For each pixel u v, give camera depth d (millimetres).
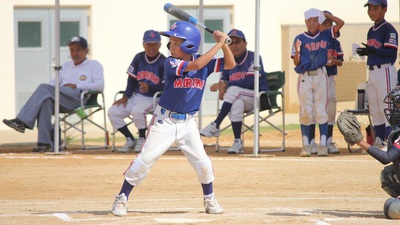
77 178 26500
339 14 53312
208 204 18734
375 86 30516
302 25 52000
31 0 46406
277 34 52000
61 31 47406
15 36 46375
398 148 17125
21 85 46750
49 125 34156
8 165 29781
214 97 50875
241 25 51156
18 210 20031
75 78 35094
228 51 18141
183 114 18172
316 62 30984
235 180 25750
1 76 45625
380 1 30344
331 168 28172
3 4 45531
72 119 46719
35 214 19094
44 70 47406
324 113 31328
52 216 18656
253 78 32344
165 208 20141
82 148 35344
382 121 30844
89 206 20828
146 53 33344
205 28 18547
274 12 51844
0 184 25391
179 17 19016
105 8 48031
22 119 33625
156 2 49188
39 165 29703
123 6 48375
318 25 31000
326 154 31641
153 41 33031
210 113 50875
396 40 30250
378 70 30312
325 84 31156
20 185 25203
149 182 25578
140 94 33500
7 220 18141
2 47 45594
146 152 18266
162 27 49344
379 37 30453
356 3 53625
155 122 18266
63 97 34062
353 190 23859
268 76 33625
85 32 47906
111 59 48219
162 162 30156
